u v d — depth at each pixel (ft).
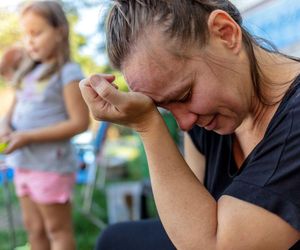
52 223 7.01
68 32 7.32
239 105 2.79
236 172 3.30
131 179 16.99
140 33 2.62
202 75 2.64
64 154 7.05
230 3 2.97
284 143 2.50
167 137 2.85
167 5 2.61
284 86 2.92
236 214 2.51
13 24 22.03
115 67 2.88
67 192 7.11
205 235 2.63
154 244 4.00
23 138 6.73
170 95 2.68
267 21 9.62
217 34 2.67
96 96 2.77
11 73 7.70
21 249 9.02
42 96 7.07
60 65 7.11
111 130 30.14
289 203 2.43
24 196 7.23
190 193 2.73
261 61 2.96
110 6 2.87
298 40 8.47
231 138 3.35
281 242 2.48
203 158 3.89
